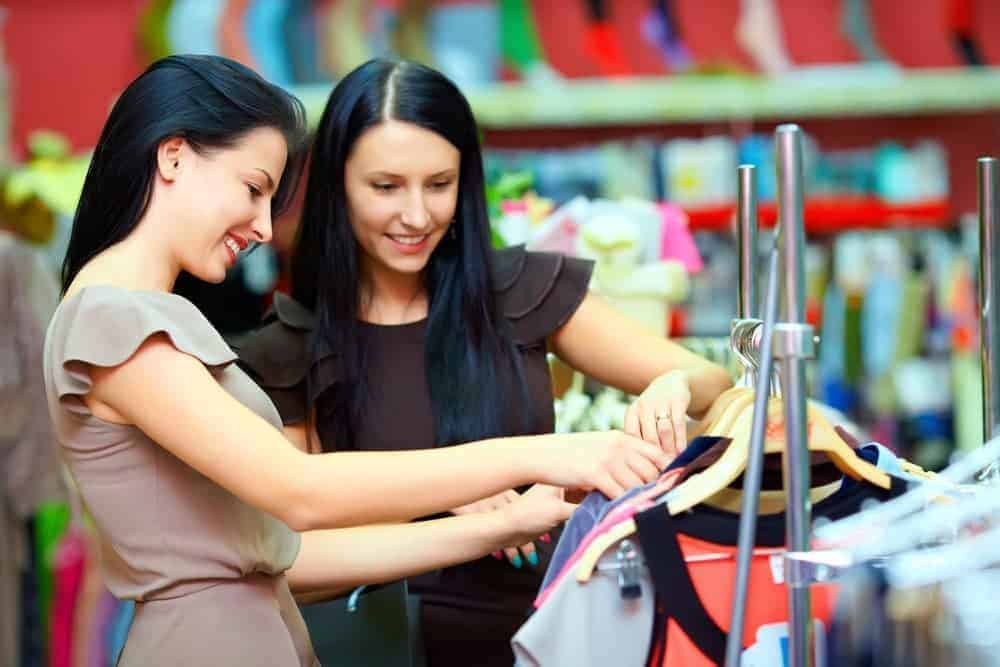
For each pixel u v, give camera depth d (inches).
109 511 80.7
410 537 94.4
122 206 81.0
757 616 77.0
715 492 77.9
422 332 111.5
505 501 105.7
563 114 237.1
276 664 83.2
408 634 103.7
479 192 110.0
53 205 188.5
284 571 89.7
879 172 255.1
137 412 77.5
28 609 172.1
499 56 244.5
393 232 104.8
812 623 69.4
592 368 112.1
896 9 265.9
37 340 171.8
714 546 76.7
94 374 78.2
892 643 76.5
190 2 237.9
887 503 78.5
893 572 76.2
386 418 109.5
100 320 77.3
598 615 76.3
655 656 76.2
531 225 141.8
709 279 236.8
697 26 262.1
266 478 76.4
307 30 237.9
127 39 246.5
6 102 207.9
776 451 77.3
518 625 107.0
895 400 250.1
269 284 191.6
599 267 132.3
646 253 136.6
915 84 246.4
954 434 249.8
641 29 257.4
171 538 80.9
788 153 65.4
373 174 103.6
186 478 81.2
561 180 239.8
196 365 78.0
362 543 94.0
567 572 76.0
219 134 80.4
